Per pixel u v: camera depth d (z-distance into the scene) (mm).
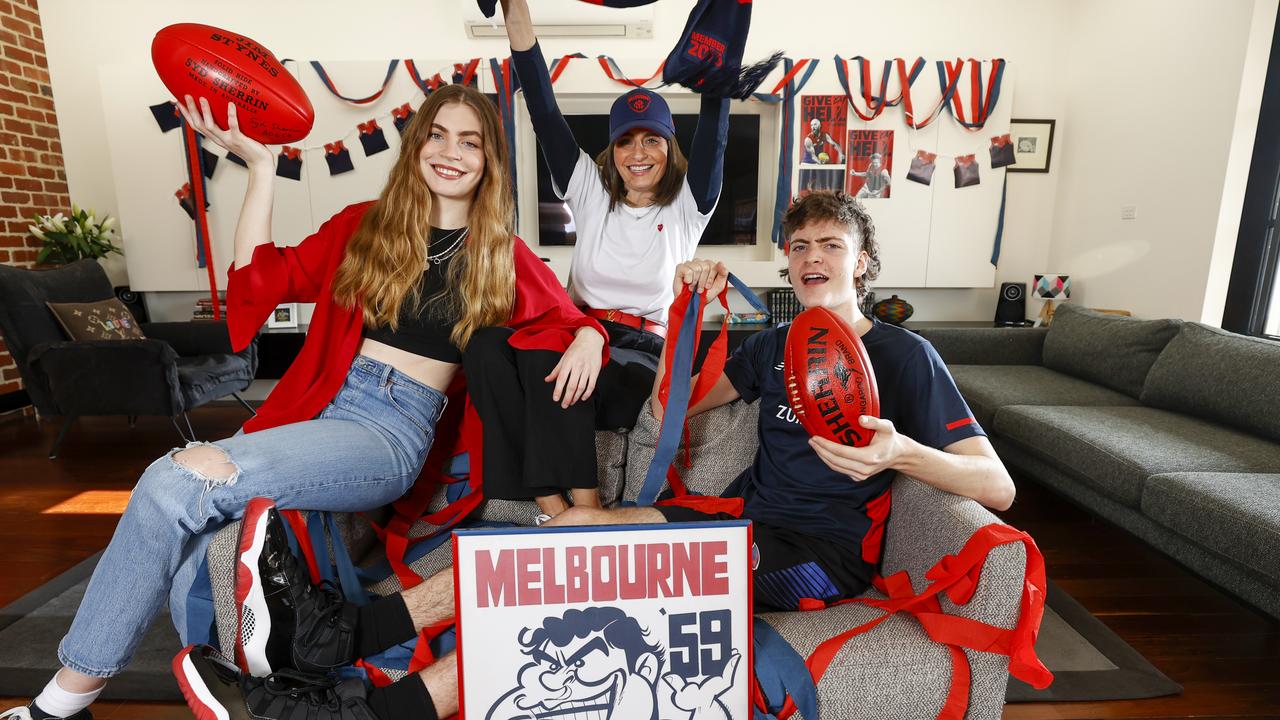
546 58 4117
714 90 1717
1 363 3930
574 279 1993
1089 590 2080
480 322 1375
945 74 3953
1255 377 2246
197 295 4363
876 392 1054
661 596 998
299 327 4188
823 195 1358
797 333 1090
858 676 1029
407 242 1340
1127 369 2869
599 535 986
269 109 1276
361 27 4070
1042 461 2588
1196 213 3229
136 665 1654
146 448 3414
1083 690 1582
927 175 4066
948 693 1044
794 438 1305
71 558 2250
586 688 985
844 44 4141
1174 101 3357
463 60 3918
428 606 1140
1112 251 3805
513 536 973
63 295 3418
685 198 1942
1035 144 4246
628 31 4043
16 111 3938
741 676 1011
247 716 976
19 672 1636
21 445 3463
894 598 1165
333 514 1290
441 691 1021
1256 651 1767
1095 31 3926
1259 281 2998
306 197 4008
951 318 4547
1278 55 2869
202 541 1102
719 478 1480
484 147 1366
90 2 4066
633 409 1566
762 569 1157
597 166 1977
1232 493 1755
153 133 3973
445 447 1582
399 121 3936
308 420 1325
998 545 1010
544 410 1305
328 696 1003
